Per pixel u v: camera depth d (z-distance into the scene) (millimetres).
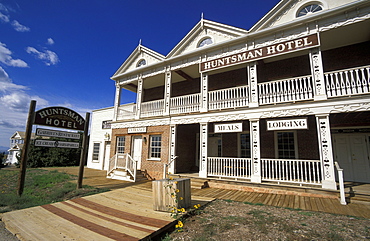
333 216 4824
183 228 4164
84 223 4238
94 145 17625
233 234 3826
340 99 6805
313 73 7391
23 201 6078
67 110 8211
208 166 9297
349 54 8906
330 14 7262
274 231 3939
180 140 12055
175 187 4926
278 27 8047
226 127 8945
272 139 10039
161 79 13398
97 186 8742
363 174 8367
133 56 13664
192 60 10656
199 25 10789
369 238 3600
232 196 6977
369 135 8461
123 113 13516
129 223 4230
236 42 9211
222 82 11953
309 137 9242
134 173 10117
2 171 14781
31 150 19422
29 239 3490
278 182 7598
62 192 7238
